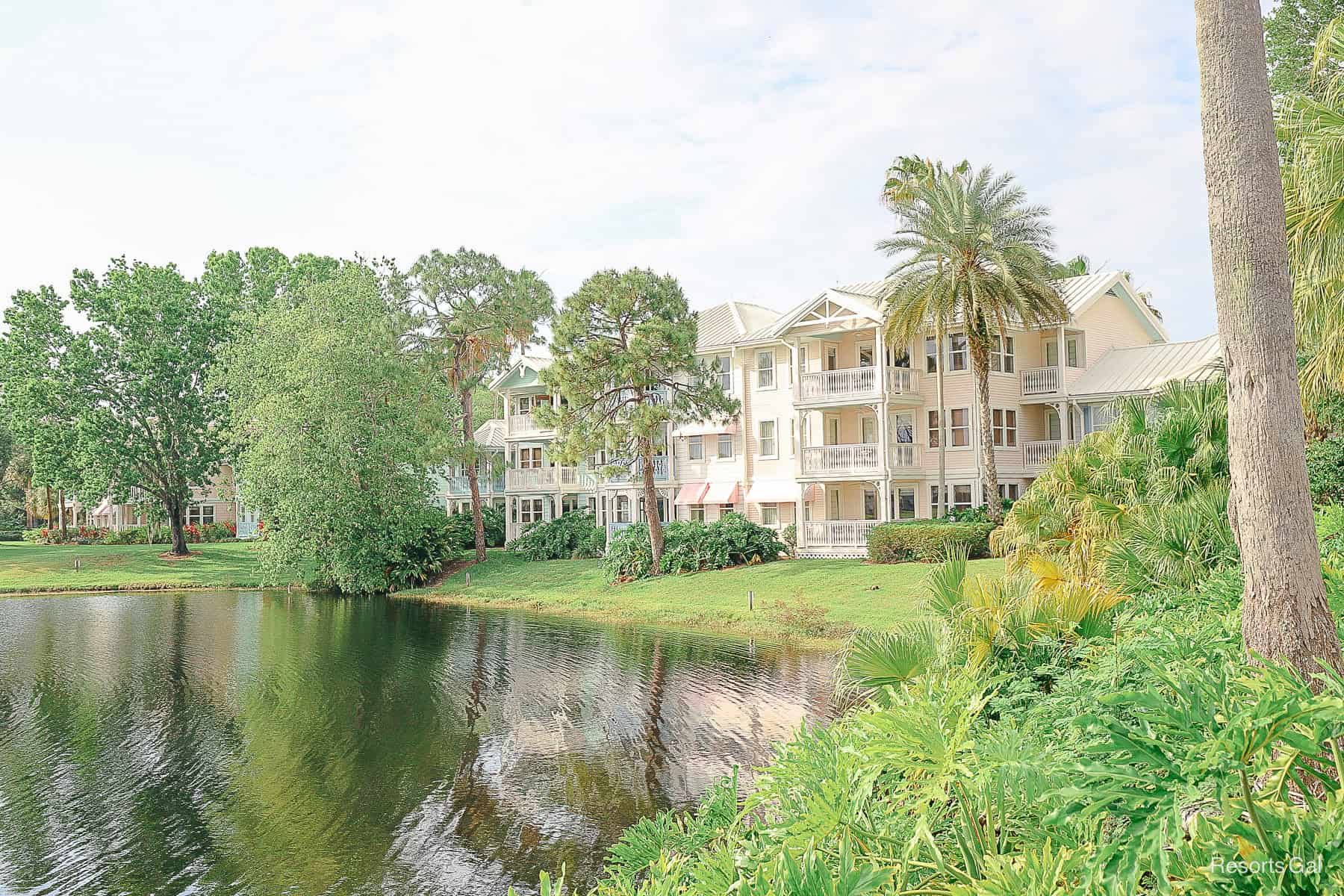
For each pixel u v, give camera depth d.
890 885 3.67
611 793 15.29
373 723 20.64
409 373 48.00
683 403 41.62
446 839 13.74
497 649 29.27
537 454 60.62
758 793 5.21
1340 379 13.10
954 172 34.91
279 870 12.95
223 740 19.59
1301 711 3.01
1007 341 41.22
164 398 62.22
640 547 42.16
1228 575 9.78
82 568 59.44
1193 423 13.39
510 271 51.22
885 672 9.00
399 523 48.53
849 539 40.97
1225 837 3.10
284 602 45.38
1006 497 40.50
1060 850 3.38
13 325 59.94
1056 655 9.32
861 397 41.12
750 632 30.00
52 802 15.97
